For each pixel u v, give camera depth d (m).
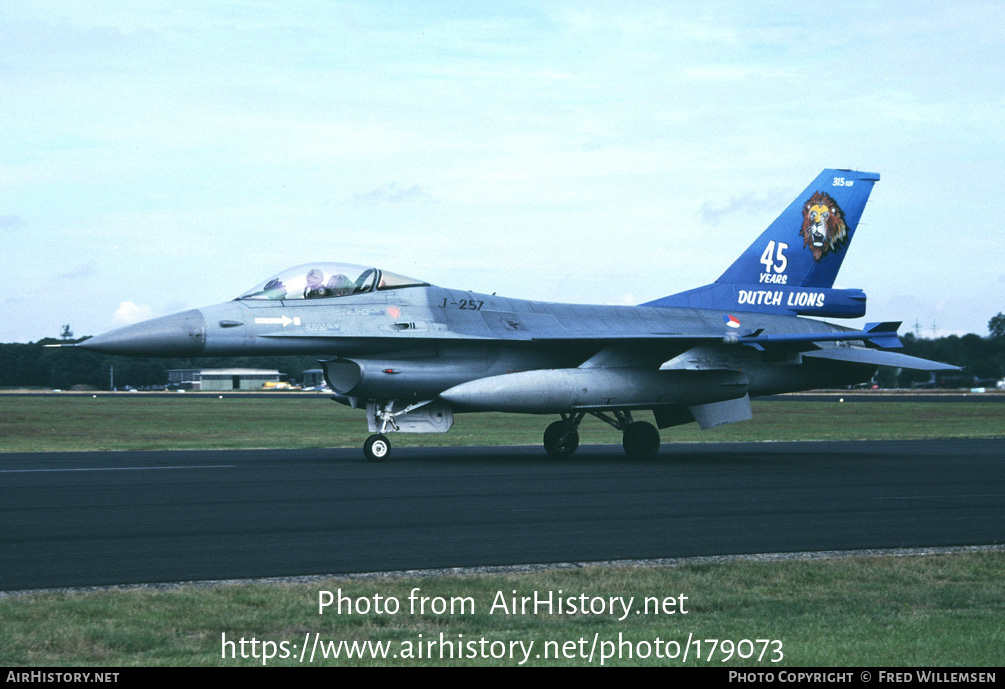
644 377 46.78
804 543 22.03
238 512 25.84
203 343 41.72
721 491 31.81
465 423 98.69
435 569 18.72
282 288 44.06
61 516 24.86
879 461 45.00
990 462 44.25
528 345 47.50
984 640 14.22
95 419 101.50
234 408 135.88
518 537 22.34
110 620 14.62
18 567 18.41
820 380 52.75
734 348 48.56
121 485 32.03
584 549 20.95
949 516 26.28
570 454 47.94
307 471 37.75
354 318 44.28
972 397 188.75
